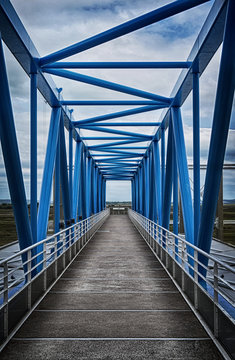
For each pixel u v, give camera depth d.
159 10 8.07
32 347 5.07
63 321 6.23
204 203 7.92
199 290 6.68
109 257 14.17
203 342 5.27
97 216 29.59
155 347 5.08
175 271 9.81
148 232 18.23
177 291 8.52
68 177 17.20
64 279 9.91
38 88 12.19
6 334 5.34
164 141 18.94
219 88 6.57
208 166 7.41
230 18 6.14
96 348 5.05
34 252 9.88
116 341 5.30
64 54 9.82
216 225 23.72
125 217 54.75
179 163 12.91
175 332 5.68
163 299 7.76
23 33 8.75
